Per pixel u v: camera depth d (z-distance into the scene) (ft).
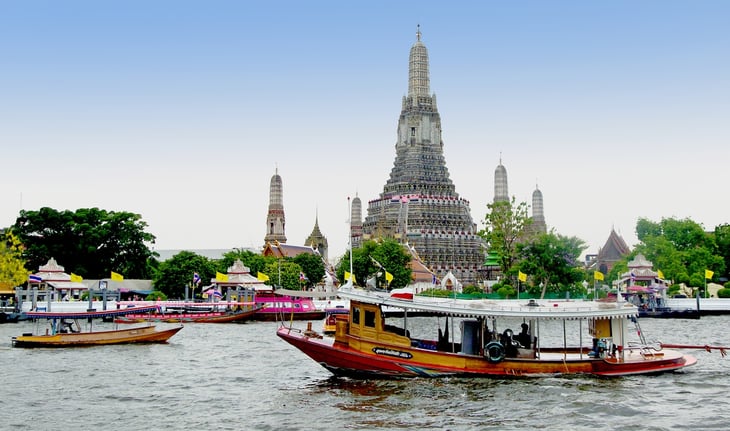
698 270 467.11
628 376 162.61
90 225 492.54
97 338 238.27
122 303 364.99
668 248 470.39
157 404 142.72
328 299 412.98
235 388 158.92
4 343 244.42
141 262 514.27
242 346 238.27
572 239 432.25
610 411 132.26
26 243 479.82
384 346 158.81
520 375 159.63
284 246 645.10
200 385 163.02
